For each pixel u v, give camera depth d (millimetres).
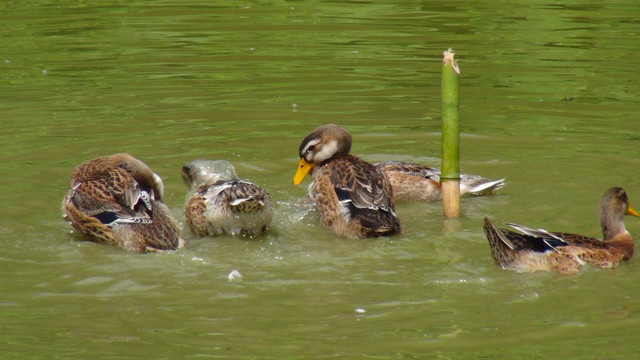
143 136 17125
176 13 29781
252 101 19594
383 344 9047
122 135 17125
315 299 10305
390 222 12719
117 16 29125
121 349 8938
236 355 8797
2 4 30922
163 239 12055
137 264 11523
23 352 8836
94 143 16609
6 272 11164
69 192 12953
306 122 18203
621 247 11648
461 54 23812
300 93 20281
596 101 19469
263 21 28469
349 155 14578
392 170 14977
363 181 13297
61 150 16172
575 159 15953
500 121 18234
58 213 13492
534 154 16281
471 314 9828
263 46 24938
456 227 13148
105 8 30453
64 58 23234
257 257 11883
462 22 28141
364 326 9516
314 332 9367
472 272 11227
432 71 22109
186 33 26594
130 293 10492
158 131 17453
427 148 16797
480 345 9023
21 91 20031
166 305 10117
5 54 23547
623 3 31031
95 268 11336
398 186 14750
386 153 16500
